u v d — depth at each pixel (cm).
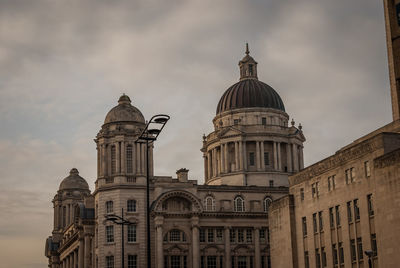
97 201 13112
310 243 9406
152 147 13325
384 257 7388
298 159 15525
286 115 15975
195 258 12750
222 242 13112
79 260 14212
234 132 15200
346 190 8500
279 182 14950
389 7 6981
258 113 15588
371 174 7956
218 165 15575
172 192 12875
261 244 13288
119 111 13400
